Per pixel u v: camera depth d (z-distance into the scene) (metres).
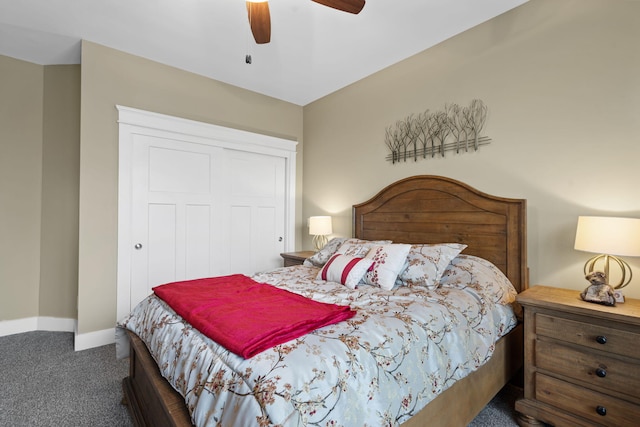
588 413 1.47
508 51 2.23
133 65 2.84
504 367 1.84
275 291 1.79
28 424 1.67
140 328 1.73
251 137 3.59
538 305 1.62
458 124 2.50
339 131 3.59
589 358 1.48
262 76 3.28
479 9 2.21
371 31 2.47
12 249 2.96
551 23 2.04
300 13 2.24
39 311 3.07
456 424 1.43
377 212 3.05
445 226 2.53
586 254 1.89
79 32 2.51
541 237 2.07
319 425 0.88
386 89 3.06
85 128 2.60
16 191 2.97
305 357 1.01
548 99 2.05
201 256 3.25
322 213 3.80
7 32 2.52
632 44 1.74
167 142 3.02
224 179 3.43
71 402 1.87
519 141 2.17
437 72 2.64
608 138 1.82
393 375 1.14
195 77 3.21
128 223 2.79
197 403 1.01
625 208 1.76
